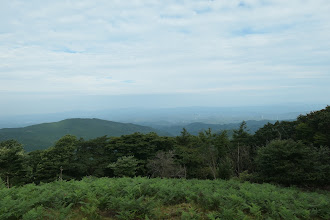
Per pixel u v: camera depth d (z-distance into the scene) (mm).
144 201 8922
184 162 33938
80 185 10445
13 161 32750
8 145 37250
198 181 16359
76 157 38438
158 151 39188
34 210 7004
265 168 20750
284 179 18781
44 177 33281
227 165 24422
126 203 7652
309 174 18297
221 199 9180
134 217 7555
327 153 22641
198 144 33125
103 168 37969
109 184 11000
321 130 28469
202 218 7879
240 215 7488
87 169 37719
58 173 33906
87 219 7375
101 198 8227
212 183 15648
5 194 8914
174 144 40688
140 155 40688
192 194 9969
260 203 9266
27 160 35281
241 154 35750
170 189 10422
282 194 11523
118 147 40688
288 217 7828
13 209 7148
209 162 30297
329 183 19609
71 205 8312
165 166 31469
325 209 9062
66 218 7070
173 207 9031
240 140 42000
